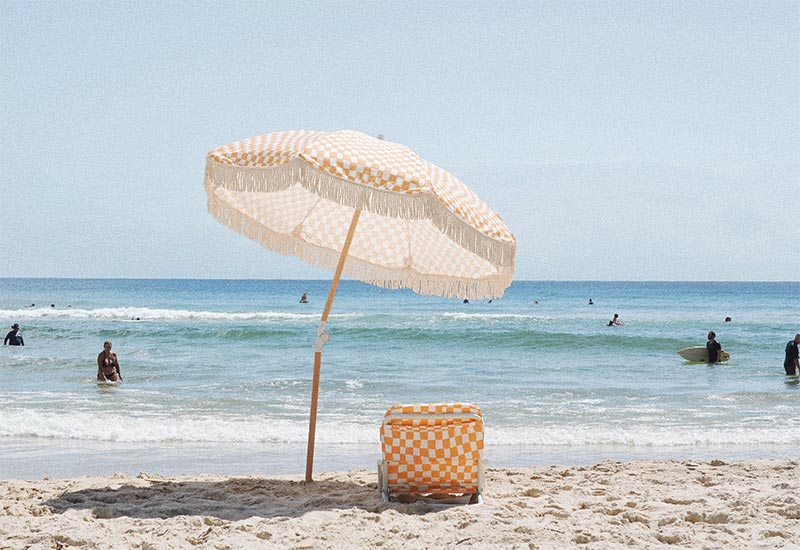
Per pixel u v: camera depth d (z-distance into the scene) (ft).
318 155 19.77
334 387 61.62
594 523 19.92
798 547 17.62
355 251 26.48
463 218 20.40
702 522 20.35
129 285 470.80
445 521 20.08
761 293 387.55
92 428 41.11
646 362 82.69
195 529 19.34
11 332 94.07
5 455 34.73
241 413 47.98
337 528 19.20
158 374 69.05
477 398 56.24
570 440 39.55
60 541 18.08
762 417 47.83
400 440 22.20
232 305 223.10
